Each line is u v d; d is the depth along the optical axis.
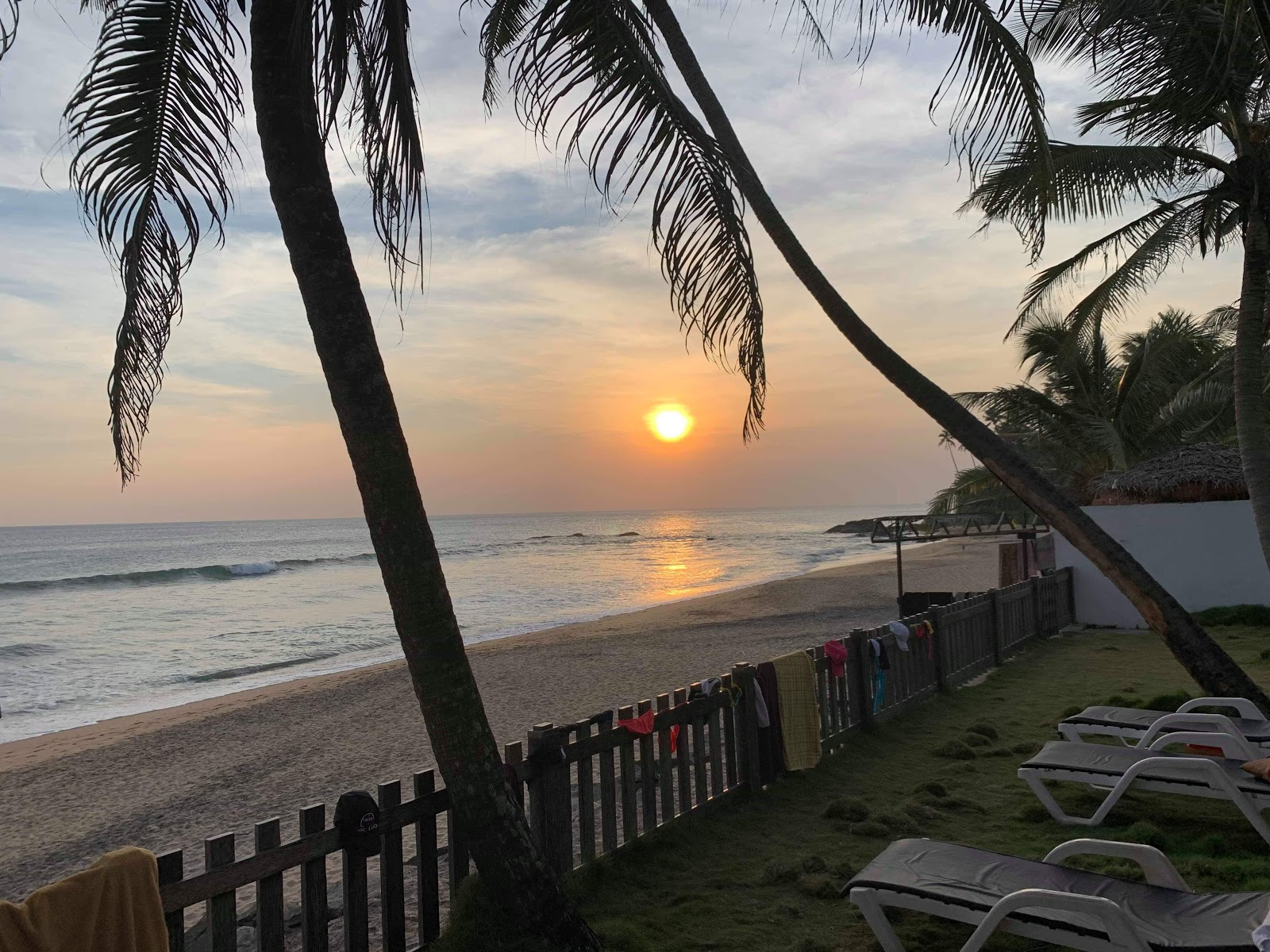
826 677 7.06
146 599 39.06
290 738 11.45
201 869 6.79
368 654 21.89
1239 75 7.93
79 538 141.62
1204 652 6.08
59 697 16.89
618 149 4.14
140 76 4.17
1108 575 6.44
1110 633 13.29
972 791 5.99
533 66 4.11
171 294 4.49
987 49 5.61
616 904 4.38
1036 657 11.27
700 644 18.30
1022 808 5.50
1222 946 2.86
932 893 3.34
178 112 4.28
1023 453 23.89
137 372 4.46
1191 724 5.98
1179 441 21.88
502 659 17.28
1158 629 6.27
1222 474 14.38
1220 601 13.51
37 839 8.03
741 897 4.43
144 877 2.68
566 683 14.20
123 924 2.59
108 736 12.34
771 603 27.28
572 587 42.53
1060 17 8.05
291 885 5.57
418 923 3.87
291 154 3.60
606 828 4.80
